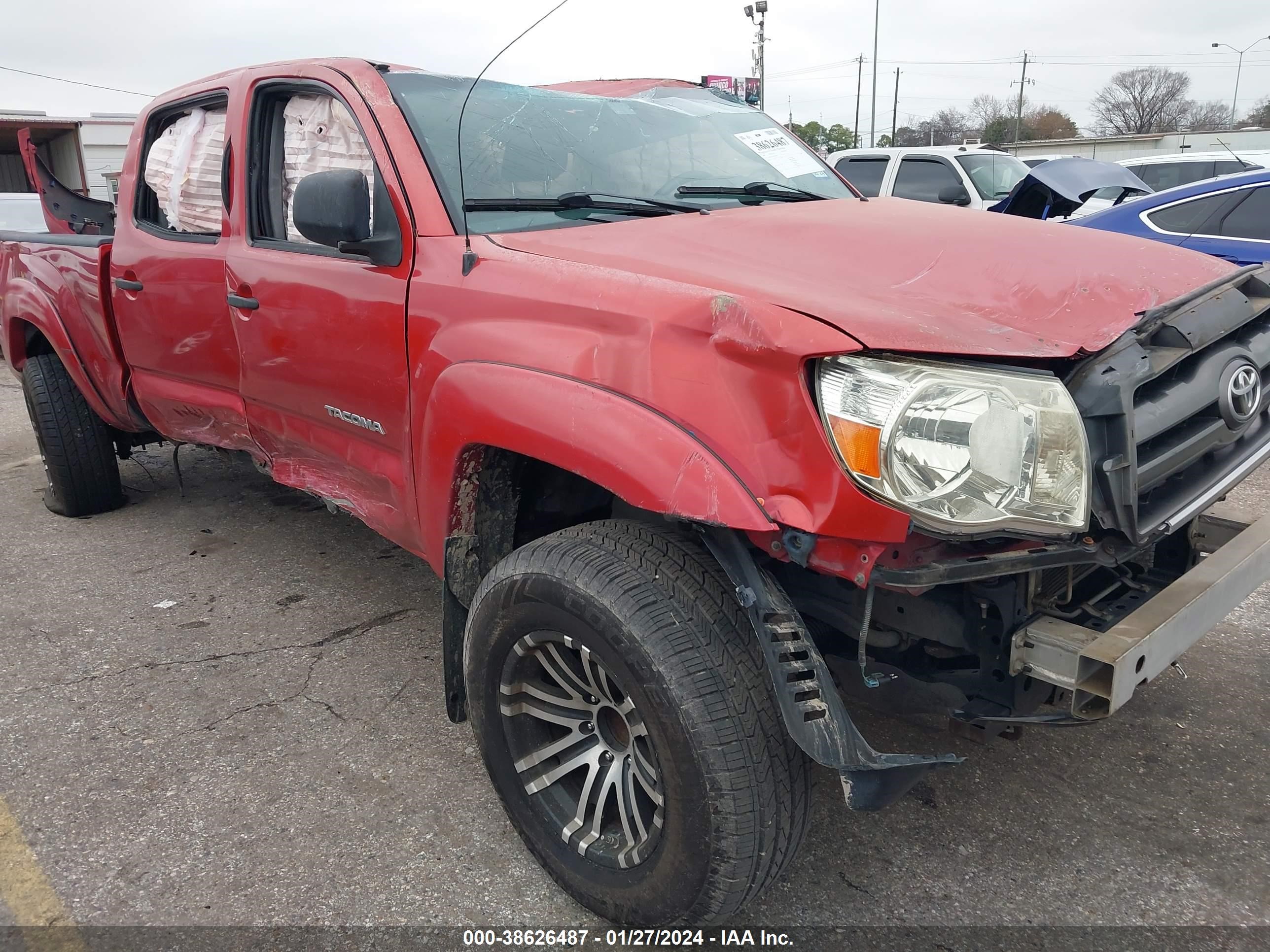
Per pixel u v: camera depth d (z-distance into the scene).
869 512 1.62
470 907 2.22
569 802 2.19
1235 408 2.02
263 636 3.57
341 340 2.66
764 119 3.66
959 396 1.64
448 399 2.23
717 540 1.81
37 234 4.64
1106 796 2.56
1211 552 2.37
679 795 1.80
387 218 2.53
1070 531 1.70
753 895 1.87
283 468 3.33
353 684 3.21
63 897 2.25
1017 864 2.32
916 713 2.07
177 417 3.81
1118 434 1.73
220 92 3.30
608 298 1.96
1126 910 2.17
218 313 3.22
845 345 1.65
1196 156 11.70
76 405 4.66
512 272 2.19
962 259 2.21
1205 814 2.48
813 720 1.70
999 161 10.15
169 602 3.88
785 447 1.69
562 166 2.80
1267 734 2.80
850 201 3.06
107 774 2.72
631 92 3.85
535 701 2.20
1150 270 2.21
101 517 4.93
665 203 2.77
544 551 2.02
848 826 2.47
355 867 2.35
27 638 3.58
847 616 2.07
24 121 26.08
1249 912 2.15
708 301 1.80
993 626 1.94
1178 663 3.21
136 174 3.83
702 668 1.78
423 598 3.88
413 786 2.66
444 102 2.76
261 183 3.09
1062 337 1.83
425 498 2.40
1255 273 2.29
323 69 2.86
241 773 2.73
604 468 1.84
